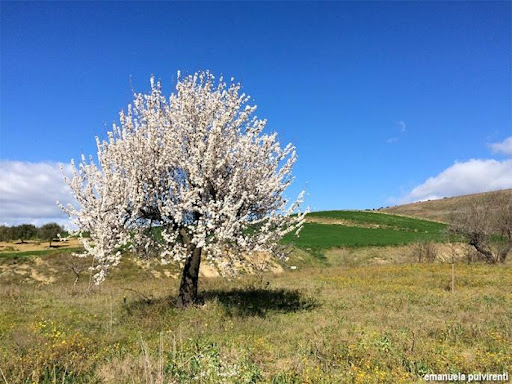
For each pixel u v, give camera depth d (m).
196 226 16.23
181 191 15.79
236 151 17.27
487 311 16.23
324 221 83.56
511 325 13.27
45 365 8.71
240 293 20.41
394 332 12.53
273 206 17.83
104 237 15.22
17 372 8.33
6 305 18.19
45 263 40.41
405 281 26.94
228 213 15.27
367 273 32.84
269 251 16.97
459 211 45.78
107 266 15.48
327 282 26.92
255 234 16.92
